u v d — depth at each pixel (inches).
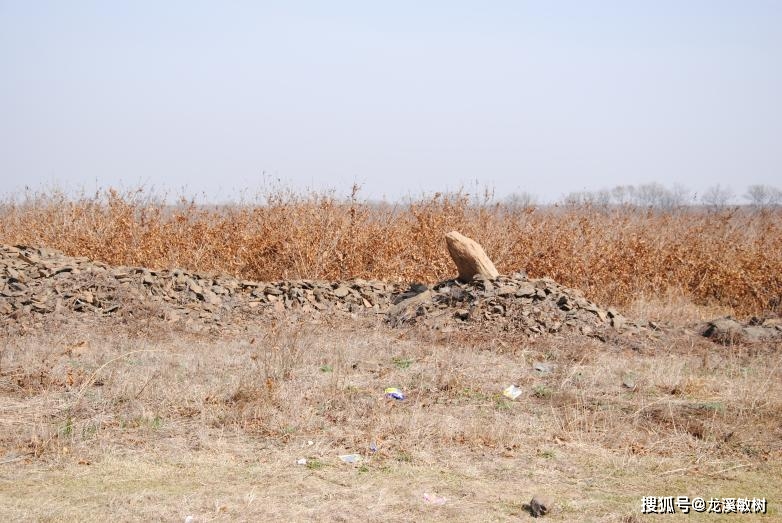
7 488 201.6
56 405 267.6
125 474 213.3
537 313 431.8
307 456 231.9
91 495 198.4
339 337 400.2
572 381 320.2
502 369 342.6
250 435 248.2
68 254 586.9
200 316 441.1
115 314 423.8
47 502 192.9
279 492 203.9
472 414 275.4
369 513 191.8
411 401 289.3
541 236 621.6
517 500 203.2
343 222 596.4
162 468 218.8
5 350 337.4
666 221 765.3
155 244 584.4
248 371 316.8
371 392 295.0
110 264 577.3
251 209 623.2
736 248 658.8
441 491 208.4
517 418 270.8
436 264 579.8
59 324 398.9
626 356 378.6
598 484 216.1
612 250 600.1
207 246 589.0
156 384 291.1
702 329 451.2
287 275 565.3
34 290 437.7
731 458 238.4
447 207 638.5
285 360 329.4
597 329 424.8
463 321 431.8
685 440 252.1
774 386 313.7
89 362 326.6
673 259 612.1
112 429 247.6
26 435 238.2
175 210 626.2
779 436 258.4
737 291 580.4
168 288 467.5
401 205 661.3
